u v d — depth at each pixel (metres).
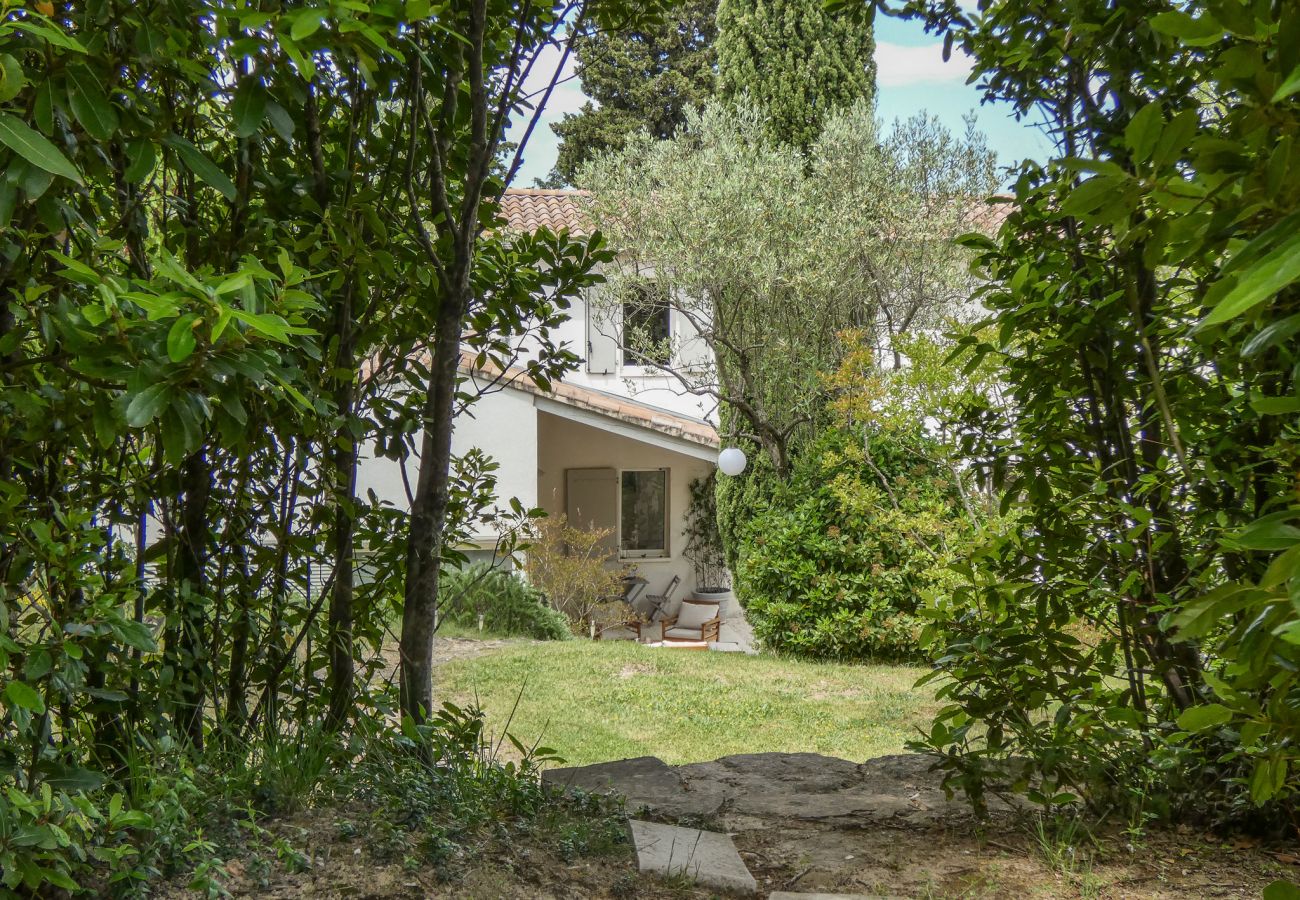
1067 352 3.62
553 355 4.61
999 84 3.87
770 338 14.53
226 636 3.61
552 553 15.52
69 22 2.45
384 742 3.57
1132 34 3.09
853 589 12.44
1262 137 1.14
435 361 3.86
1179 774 3.48
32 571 2.51
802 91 15.77
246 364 1.98
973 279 14.23
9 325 2.47
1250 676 1.46
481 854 3.06
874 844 3.63
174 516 3.52
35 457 2.74
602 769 4.66
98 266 2.80
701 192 14.09
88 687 2.67
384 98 3.58
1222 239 1.26
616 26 4.43
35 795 2.24
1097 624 3.75
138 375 1.89
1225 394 3.35
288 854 2.62
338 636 3.82
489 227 4.39
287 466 3.70
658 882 3.15
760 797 4.27
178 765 2.87
